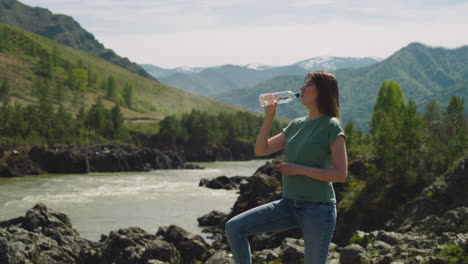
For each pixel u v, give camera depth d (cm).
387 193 2867
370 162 3425
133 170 9906
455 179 2294
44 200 4919
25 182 7044
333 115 440
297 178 426
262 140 464
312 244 421
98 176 8375
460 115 4831
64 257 2039
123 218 3962
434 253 872
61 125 11181
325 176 407
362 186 3122
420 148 3456
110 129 13300
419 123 3419
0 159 8412
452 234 939
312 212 420
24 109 10950
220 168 11088
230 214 3634
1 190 5853
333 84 436
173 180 7569
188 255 2400
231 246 442
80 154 9288
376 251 964
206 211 4422
